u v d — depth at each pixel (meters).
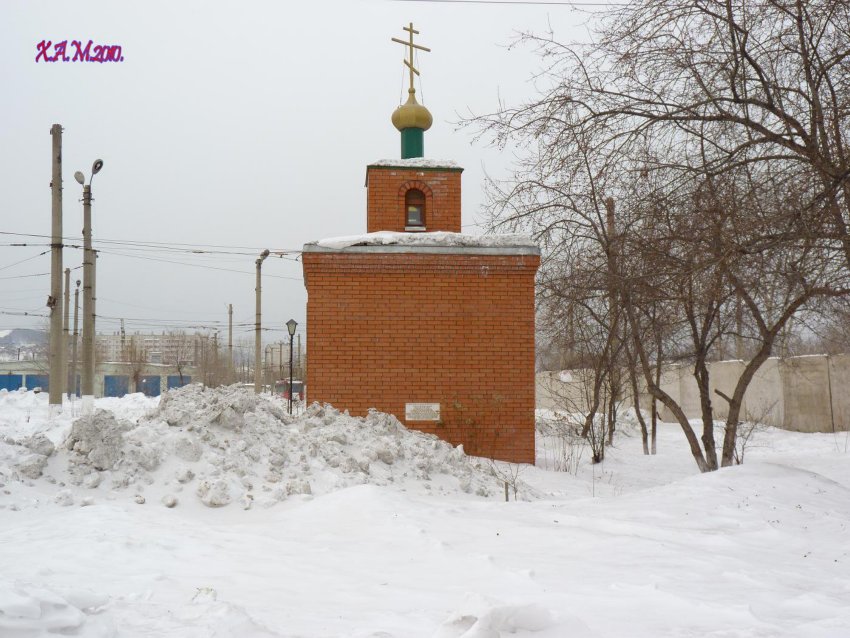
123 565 5.61
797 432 22.91
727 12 8.90
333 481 9.36
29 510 7.65
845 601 4.72
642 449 20.84
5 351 90.62
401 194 16.22
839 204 8.42
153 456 9.02
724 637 3.93
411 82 17.73
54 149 19.50
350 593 4.95
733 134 9.49
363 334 13.75
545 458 16.02
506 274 13.96
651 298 9.93
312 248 13.70
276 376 67.75
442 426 13.64
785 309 10.19
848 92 8.89
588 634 3.67
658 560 5.83
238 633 3.63
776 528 7.13
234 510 8.34
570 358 21.83
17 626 2.98
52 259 19.58
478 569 5.61
